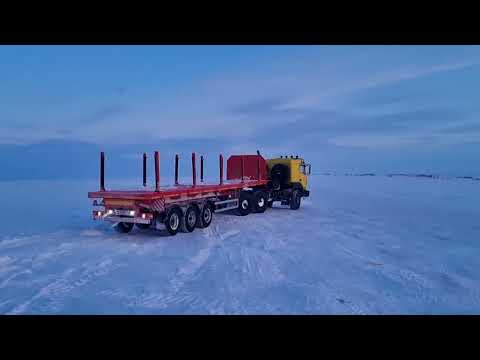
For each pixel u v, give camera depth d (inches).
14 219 527.2
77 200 792.9
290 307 198.4
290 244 369.4
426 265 291.9
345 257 315.9
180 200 427.2
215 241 384.8
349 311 194.2
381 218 574.9
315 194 1154.7
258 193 634.8
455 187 1633.9
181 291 223.1
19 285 232.1
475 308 202.2
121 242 377.1
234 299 209.8
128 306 197.3
